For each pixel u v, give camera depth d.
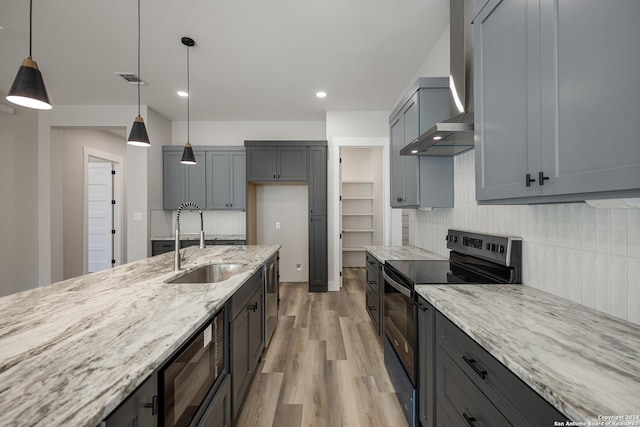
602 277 1.11
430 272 1.85
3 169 3.68
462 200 2.23
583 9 0.83
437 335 1.31
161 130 4.64
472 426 1.00
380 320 2.51
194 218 4.96
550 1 0.95
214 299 1.28
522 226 1.56
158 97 3.93
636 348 0.82
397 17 2.32
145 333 0.92
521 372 0.72
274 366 2.31
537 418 0.69
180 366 0.97
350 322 3.22
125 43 2.66
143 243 4.20
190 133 4.98
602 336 0.90
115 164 5.58
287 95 3.89
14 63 2.99
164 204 4.63
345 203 6.29
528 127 1.06
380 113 4.48
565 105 0.90
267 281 2.55
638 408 0.57
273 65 3.09
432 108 2.21
